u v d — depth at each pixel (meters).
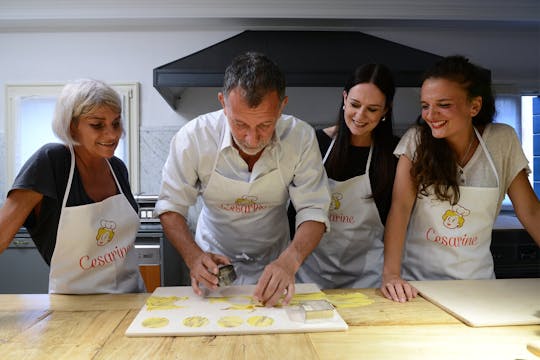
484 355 0.74
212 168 1.22
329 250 1.57
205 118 1.24
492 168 1.23
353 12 2.51
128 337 0.81
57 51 2.74
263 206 1.32
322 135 1.62
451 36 2.81
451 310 0.93
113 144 1.10
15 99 2.75
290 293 0.99
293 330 0.83
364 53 2.41
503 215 2.72
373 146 1.52
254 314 0.91
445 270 1.27
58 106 1.06
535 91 2.83
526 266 2.22
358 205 1.53
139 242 2.31
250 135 0.99
